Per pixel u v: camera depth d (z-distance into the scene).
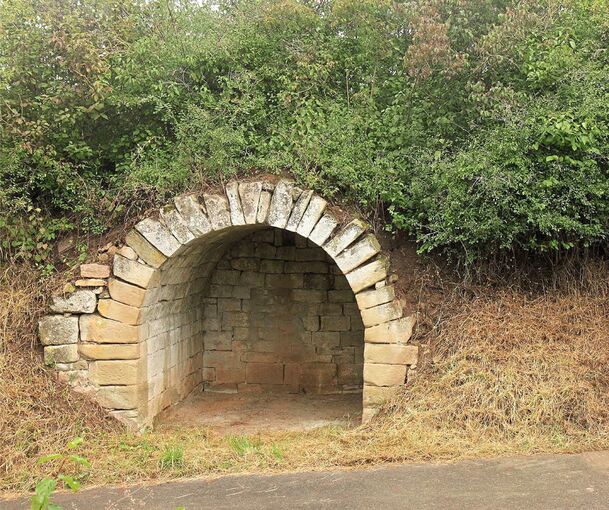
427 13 7.29
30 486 5.27
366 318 6.54
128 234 6.77
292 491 4.86
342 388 9.21
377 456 5.46
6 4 7.44
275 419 7.82
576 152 6.43
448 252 6.79
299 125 7.22
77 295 6.69
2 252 7.11
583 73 6.77
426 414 5.98
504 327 6.48
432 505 4.41
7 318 6.66
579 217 6.42
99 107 7.35
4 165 7.09
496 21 7.52
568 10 7.65
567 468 4.94
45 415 6.23
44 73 7.41
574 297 6.70
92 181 7.48
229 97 7.52
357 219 6.63
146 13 8.20
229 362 9.41
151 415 7.17
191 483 5.20
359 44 8.08
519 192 6.34
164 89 7.60
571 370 6.06
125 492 5.05
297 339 9.29
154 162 7.31
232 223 6.72
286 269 9.30
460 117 7.37
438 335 6.57
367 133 7.41
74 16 7.43
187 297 8.52
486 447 5.47
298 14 8.02
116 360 6.67
